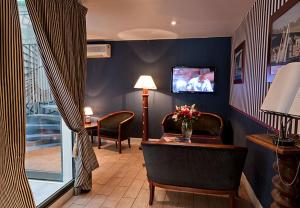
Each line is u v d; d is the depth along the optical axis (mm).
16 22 1621
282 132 1463
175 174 2482
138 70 5312
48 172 3148
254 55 2865
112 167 3850
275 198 1522
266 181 2314
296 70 1155
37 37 2123
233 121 4441
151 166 2562
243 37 3566
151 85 4676
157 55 5211
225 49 4941
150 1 2854
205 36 4891
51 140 3186
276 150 1364
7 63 1568
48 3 2162
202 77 5016
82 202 2713
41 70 2725
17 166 1675
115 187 3113
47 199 2475
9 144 1614
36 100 2760
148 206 2646
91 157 2910
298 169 1426
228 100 4984
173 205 2682
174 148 2369
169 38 5090
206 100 5086
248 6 3023
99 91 5512
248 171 3074
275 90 1280
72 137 2984
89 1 2857
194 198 2852
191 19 3602
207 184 2426
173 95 5207
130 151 4746
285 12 1834
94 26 4047
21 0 2314
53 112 3072
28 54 2570
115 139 4680
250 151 2994
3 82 1559
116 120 5074
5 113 1575
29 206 1758
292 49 1699
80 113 2785
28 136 3219
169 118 4629
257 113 2684
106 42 5371
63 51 2348
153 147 2449
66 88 2396
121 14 3357
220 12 3279
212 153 2281
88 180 2908
